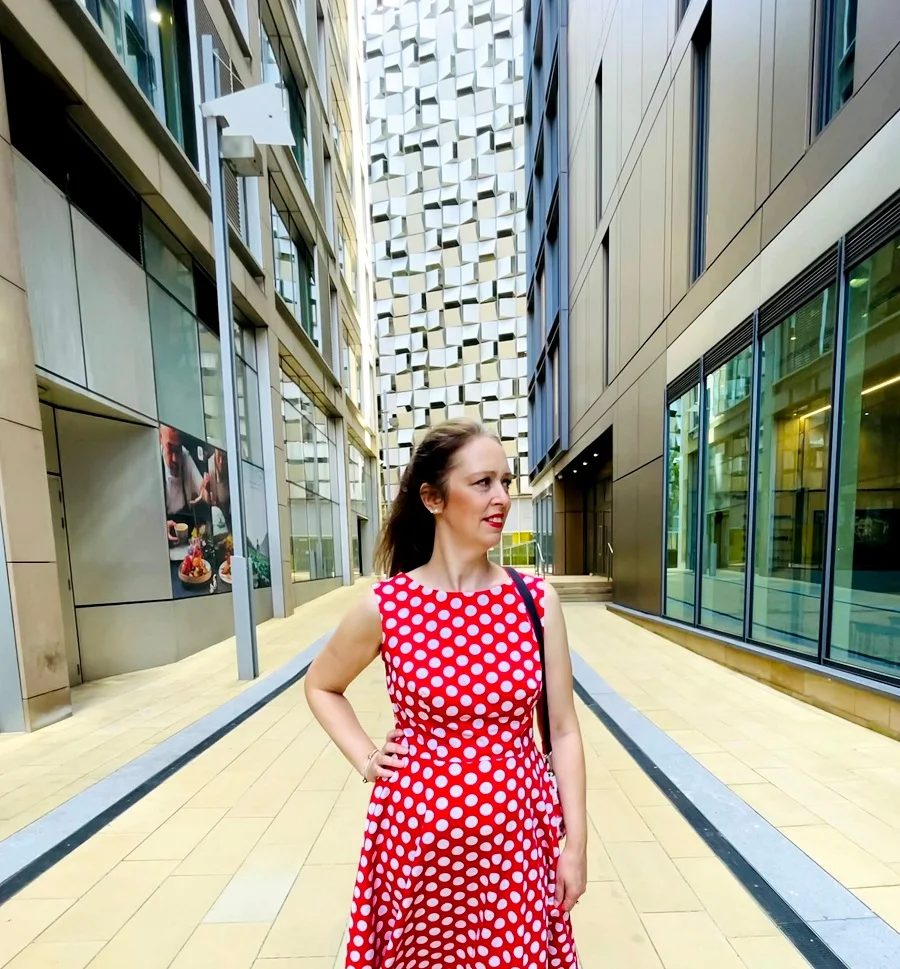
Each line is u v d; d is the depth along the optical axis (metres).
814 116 4.49
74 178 5.22
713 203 6.27
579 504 16.59
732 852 2.33
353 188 23.38
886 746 3.45
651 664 5.82
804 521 4.71
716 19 6.07
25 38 4.30
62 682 4.30
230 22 8.64
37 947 1.87
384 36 32.72
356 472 24.48
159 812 2.76
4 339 3.92
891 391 3.84
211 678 5.57
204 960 1.80
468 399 31.64
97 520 5.91
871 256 3.93
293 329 12.05
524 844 1.04
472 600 1.07
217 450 7.87
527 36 19.36
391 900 1.07
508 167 30.78
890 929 1.88
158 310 6.58
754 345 5.39
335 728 1.17
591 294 11.85
